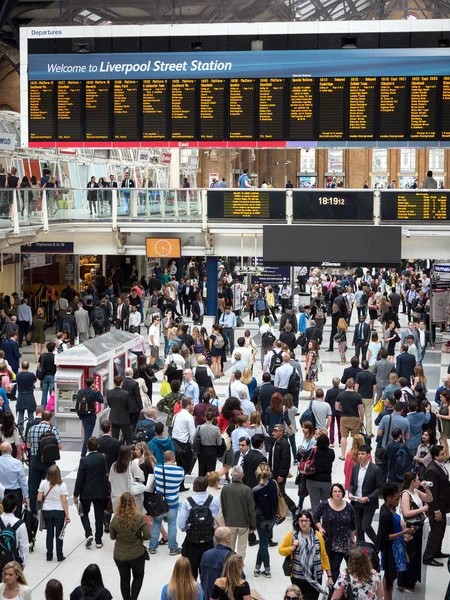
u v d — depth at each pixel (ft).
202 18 107.55
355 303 129.80
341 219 98.48
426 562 43.32
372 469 41.73
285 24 95.66
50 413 47.62
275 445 45.75
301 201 99.25
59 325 96.37
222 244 104.22
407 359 71.26
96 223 102.37
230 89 96.78
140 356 68.33
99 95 98.37
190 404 53.26
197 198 101.30
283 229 98.07
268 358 68.85
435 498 42.34
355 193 98.02
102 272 150.41
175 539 44.16
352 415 57.88
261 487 40.98
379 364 68.95
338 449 62.85
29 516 42.22
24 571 42.14
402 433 48.06
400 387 58.49
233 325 98.99
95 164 149.69
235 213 100.53
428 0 101.45
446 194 96.89
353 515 36.55
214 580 32.81
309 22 95.35
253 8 106.73
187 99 97.40
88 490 44.21
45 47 98.58
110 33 97.66
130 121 98.27
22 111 99.35
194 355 87.25
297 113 96.32
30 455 47.34
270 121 96.63
